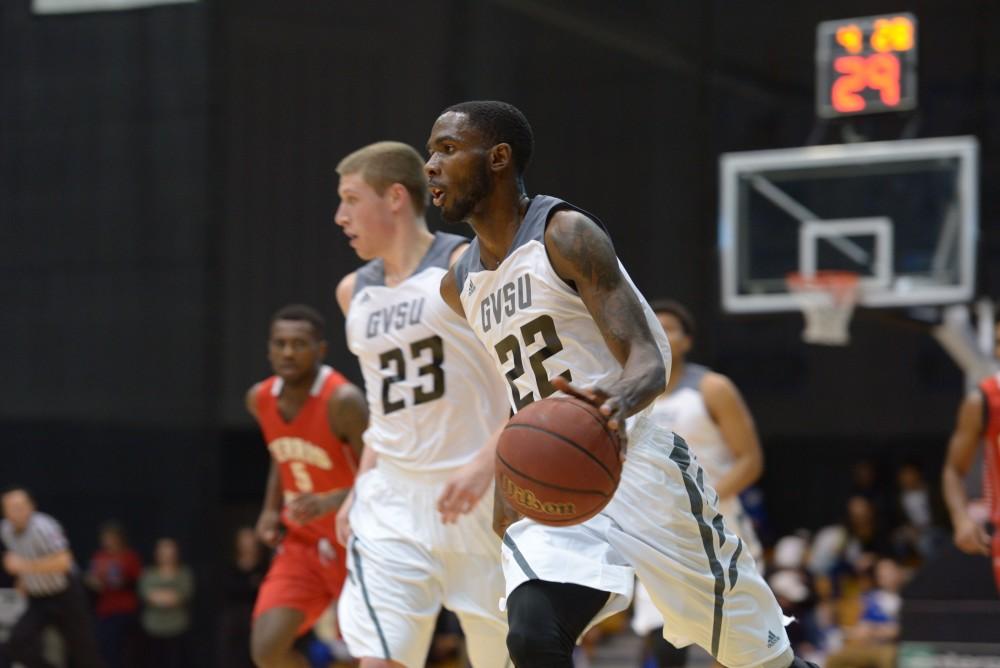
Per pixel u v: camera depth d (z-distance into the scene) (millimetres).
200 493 29516
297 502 10227
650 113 30344
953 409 29625
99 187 30672
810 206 19141
